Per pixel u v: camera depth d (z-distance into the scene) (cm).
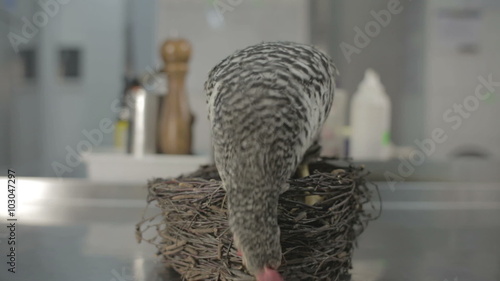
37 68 190
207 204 77
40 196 137
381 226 121
